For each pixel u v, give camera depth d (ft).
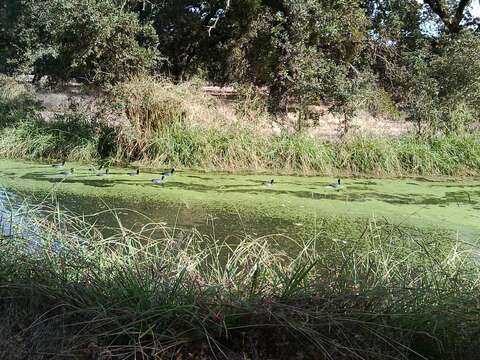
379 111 45.83
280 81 45.68
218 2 56.85
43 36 64.18
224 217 25.00
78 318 11.62
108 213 24.38
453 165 40.24
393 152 39.73
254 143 38.73
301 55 44.09
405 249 15.98
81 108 41.57
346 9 47.06
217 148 38.14
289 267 13.82
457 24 59.11
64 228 15.16
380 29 54.03
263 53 48.08
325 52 47.50
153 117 39.01
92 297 11.80
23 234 14.51
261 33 48.80
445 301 11.76
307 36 44.65
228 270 13.05
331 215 26.32
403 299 11.83
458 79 44.37
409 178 38.32
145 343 10.89
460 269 13.57
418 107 43.75
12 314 11.75
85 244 14.43
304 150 38.50
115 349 10.64
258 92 44.29
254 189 31.76
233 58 57.47
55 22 41.19
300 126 41.93
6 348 10.61
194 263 13.39
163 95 39.17
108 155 38.96
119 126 38.70
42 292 11.98
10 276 12.54
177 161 37.52
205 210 26.22
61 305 11.42
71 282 12.26
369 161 39.14
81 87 45.88
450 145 41.22
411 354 11.37
